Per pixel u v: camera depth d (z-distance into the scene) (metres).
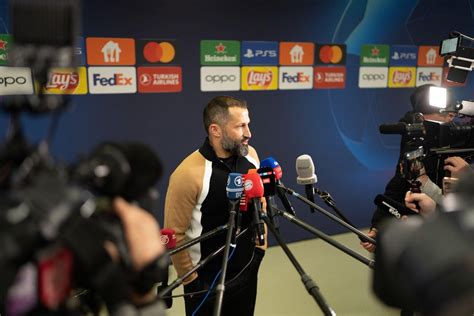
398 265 0.62
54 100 0.67
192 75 3.31
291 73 3.58
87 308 0.73
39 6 0.64
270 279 3.26
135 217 0.75
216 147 1.79
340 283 3.20
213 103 1.76
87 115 3.09
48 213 0.61
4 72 2.83
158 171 0.88
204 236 1.39
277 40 3.48
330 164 3.92
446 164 1.68
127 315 0.66
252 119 3.55
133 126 3.24
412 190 1.60
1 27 2.78
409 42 3.93
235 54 3.38
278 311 2.84
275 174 1.40
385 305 0.69
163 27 3.16
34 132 2.95
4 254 0.59
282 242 1.15
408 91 4.04
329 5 3.57
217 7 3.26
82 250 0.62
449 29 4.05
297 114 3.69
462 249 0.54
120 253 0.68
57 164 0.68
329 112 3.79
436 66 4.09
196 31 3.24
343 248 1.14
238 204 1.38
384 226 0.71
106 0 2.97
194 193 1.72
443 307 0.52
